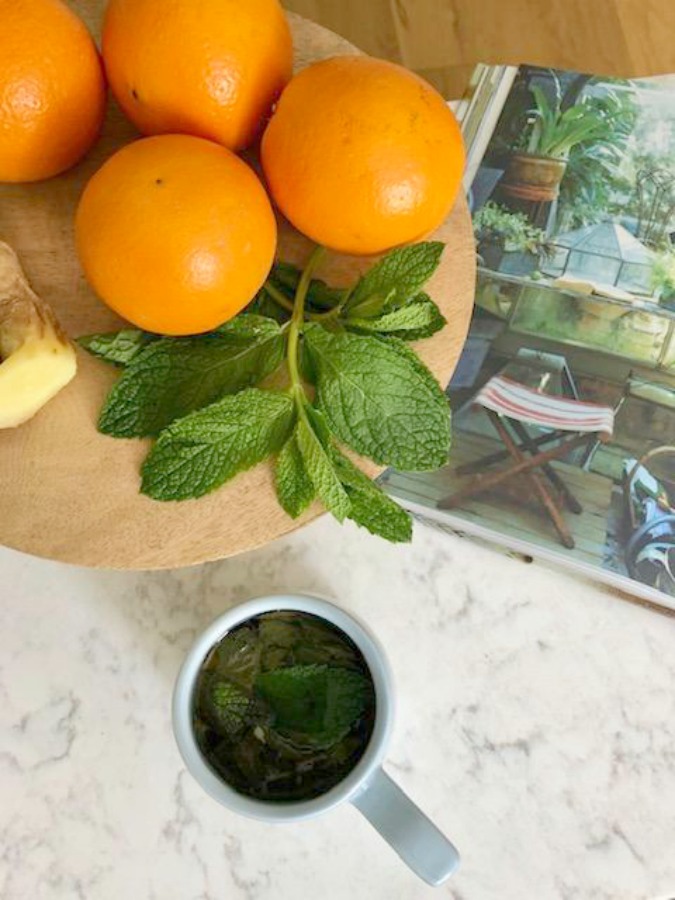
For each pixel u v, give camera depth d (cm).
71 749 52
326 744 46
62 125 49
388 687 45
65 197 55
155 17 45
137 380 49
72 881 50
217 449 48
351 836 50
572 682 53
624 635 54
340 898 50
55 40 47
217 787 44
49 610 54
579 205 63
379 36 86
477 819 51
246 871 50
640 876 50
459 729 52
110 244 44
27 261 54
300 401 48
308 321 51
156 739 52
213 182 44
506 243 62
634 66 85
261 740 47
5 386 47
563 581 55
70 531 49
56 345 48
